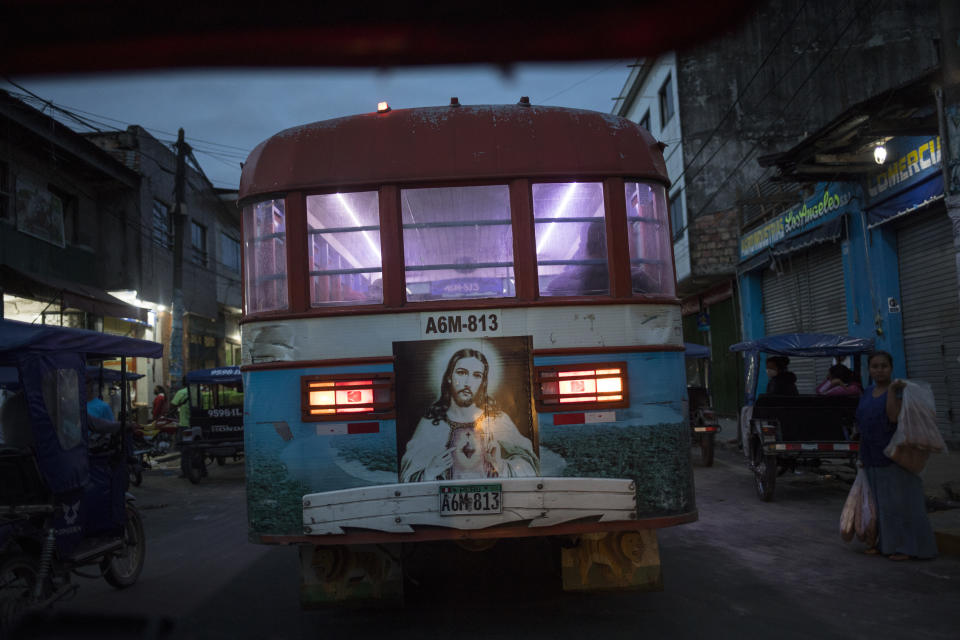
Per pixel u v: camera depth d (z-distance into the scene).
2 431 5.58
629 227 5.02
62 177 19.81
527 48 2.22
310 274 4.93
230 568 6.93
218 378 15.39
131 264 22.48
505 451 4.68
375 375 4.75
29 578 5.20
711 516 8.66
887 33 22.59
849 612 4.89
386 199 4.91
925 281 13.23
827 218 15.97
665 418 4.82
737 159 23.53
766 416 9.79
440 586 5.88
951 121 9.27
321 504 4.51
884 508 6.40
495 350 4.76
